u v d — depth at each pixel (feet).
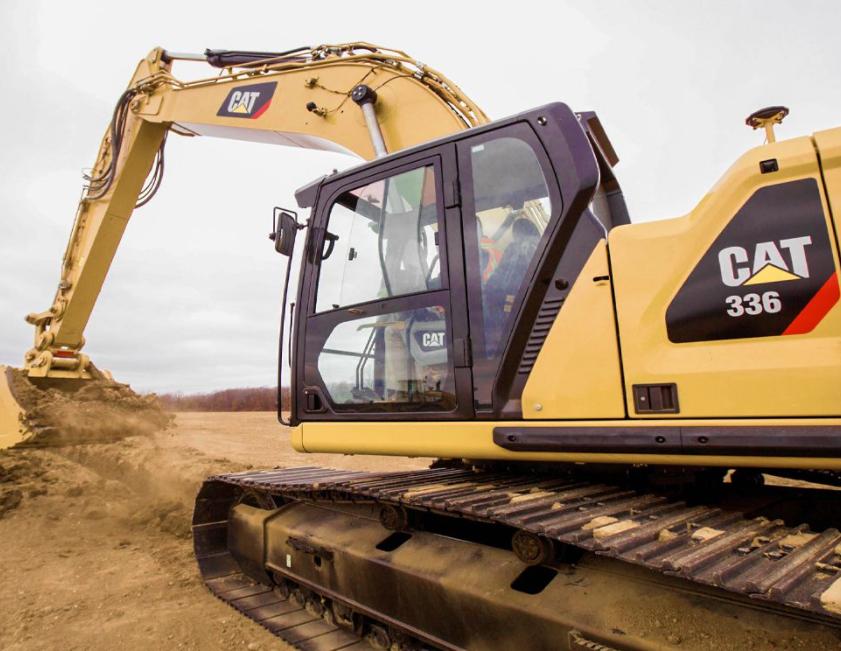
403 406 10.91
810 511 9.67
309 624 12.50
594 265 9.09
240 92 20.93
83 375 31.73
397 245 11.66
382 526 11.84
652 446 8.07
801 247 7.64
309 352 12.66
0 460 27.96
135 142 25.85
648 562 6.32
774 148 8.00
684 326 8.23
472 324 10.14
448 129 15.37
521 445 9.14
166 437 35.24
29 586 15.25
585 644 7.48
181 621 12.97
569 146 9.73
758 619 6.71
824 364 7.28
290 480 13.85
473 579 9.29
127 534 20.53
